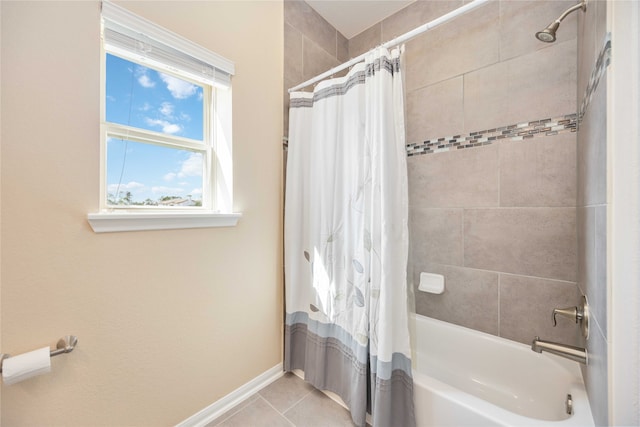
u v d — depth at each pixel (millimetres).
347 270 1387
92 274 1011
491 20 1500
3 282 844
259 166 1593
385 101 1200
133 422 1125
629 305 580
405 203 1213
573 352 1035
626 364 588
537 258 1388
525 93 1399
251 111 1544
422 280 1767
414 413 1161
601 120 695
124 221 1064
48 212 917
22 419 884
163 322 1207
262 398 1517
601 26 696
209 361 1377
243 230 1515
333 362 1472
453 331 1606
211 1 1355
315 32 1942
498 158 1490
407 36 1204
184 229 1270
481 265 1565
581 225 1106
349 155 1397
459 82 1613
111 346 1062
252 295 1571
